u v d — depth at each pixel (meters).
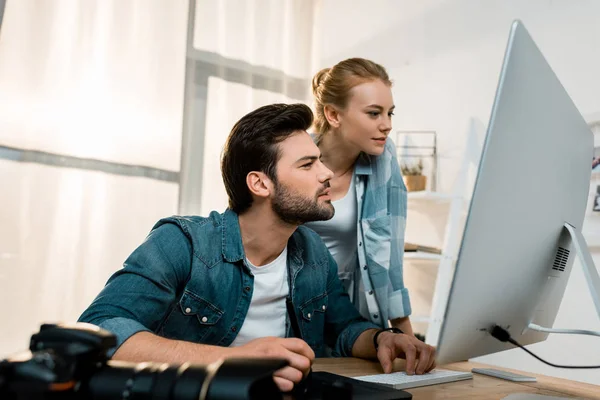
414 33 2.91
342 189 1.67
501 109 0.71
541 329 0.97
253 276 1.18
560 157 0.85
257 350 0.84
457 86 2.70
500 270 0.82
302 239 1.30
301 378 0.82
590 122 2.21
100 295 1.03
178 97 2.76
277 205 1.13
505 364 2.39
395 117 2.97
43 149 2.42
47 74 2.44
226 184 1.20
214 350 0.86
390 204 1.68
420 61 2.87
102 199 2.55
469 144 2.58
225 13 2.99
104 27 2.59
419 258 2.55
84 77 2.52
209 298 1.15
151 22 2.72
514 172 0.76
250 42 3.05
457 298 0.78
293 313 1.24
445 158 2.73
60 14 2.48
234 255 1.17
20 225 2.36
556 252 0.92
